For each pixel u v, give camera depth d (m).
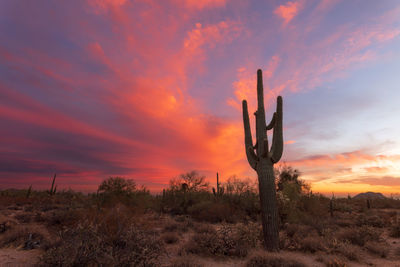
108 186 19.00
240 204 19.23
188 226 13.41
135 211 11.97
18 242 8.01
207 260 7.10
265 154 8.66
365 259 7.43
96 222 7.55
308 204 17.80
